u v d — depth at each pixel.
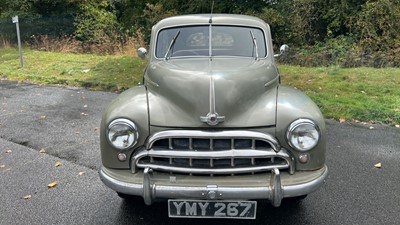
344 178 4.34
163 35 4.40
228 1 19.38
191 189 2.93
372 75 9.30
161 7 20.41
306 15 16.64
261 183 2.98
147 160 3.09
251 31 4.39
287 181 3.01
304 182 3.00
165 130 3.05
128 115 3.10
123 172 3.14
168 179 3.04
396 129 6.04
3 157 5.08
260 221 3.49
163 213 3.64
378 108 6.78
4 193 4.07
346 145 5.35
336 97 7.58
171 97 3.21
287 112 3.07
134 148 3.10
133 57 12.55
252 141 3.00
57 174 4.53
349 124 6.30
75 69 11.36
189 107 3.08
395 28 14.16
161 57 4.23
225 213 3.01
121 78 9.92
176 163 3.04
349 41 14.79
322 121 3.12
